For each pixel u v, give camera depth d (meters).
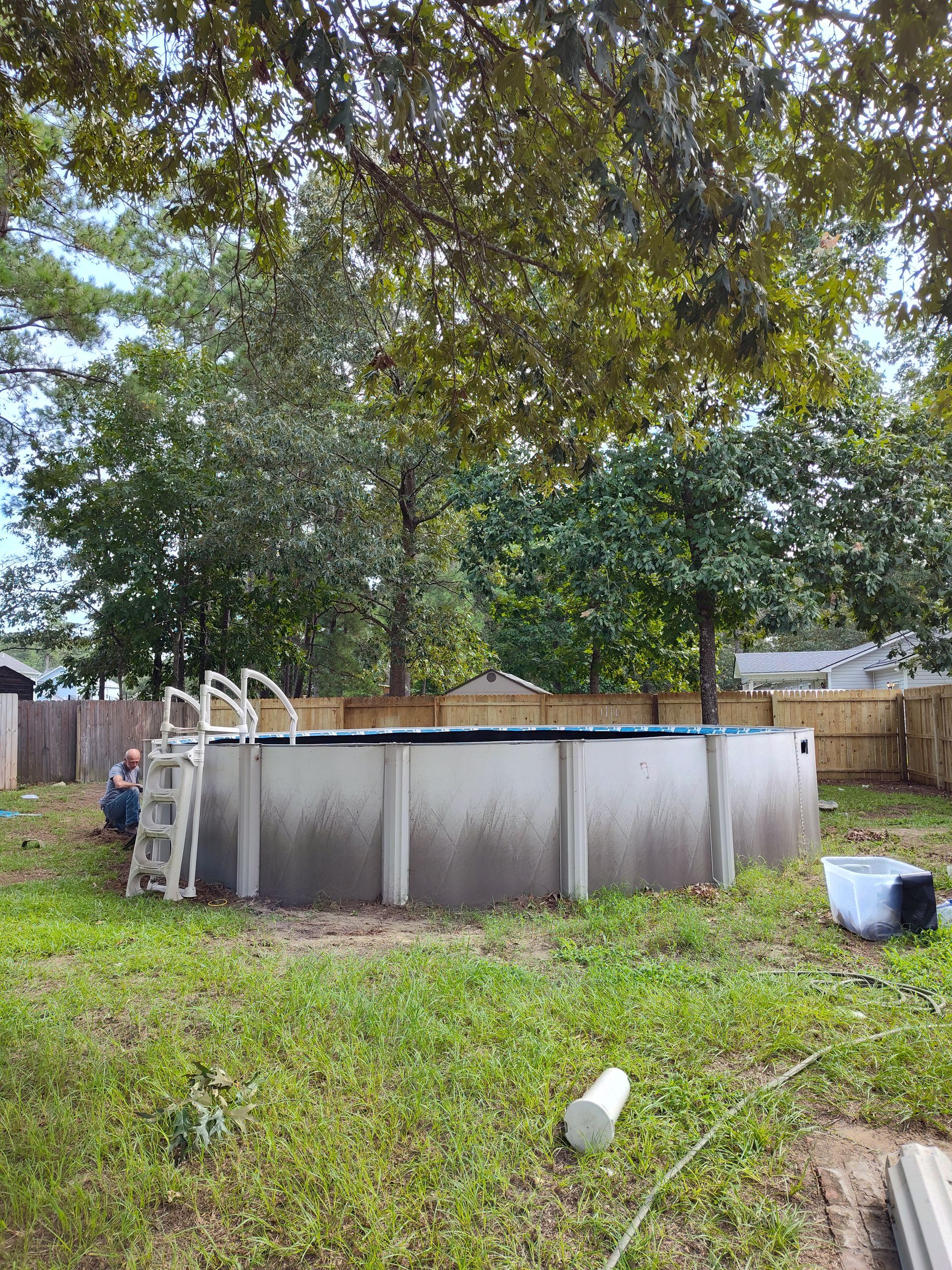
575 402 5.17
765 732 7.26
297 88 3.48
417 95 3.33
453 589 19.94
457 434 5.47
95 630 21.08
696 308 3.23
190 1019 3.54
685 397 4.91
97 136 5.16
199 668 20.55
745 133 3.23
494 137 4.13
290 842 6.07
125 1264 2.10
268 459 15.98
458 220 4.83
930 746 14.72
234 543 16.89
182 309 15.20
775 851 7.13
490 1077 2.97
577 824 5.91
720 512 13.86
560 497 14.14
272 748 6.18
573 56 2.67
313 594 20.12
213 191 4.82
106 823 9.56
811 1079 3.02
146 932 4.95
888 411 14.11
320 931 5.18
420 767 5.89
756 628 15.81
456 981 3.90
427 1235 2.18
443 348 5.28
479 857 5.88
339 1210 2.28
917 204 3.29
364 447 16.56
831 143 3.36
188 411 18.33
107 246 12.07
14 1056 3.16
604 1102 2.61
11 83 4.94
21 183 5.92
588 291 4.43
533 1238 2.19
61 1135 2.62
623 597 14.14
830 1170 2.50
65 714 15.95
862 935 4.90
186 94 4.18
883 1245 2.17
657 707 16.98
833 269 4.31
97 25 4.79
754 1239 2.17
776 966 4.39
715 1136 2.61
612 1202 2.33
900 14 2.82
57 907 5.71
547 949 4.69
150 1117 2.74
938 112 3.09
